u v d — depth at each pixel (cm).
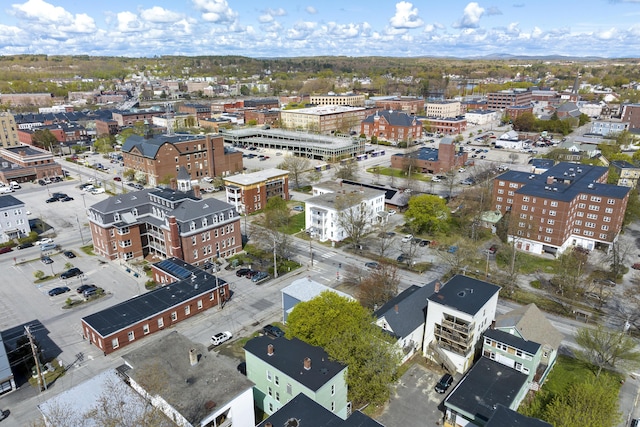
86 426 4172
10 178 15288
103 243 9569
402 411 5384
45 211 12731
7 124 19275
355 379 5122
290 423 4103
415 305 6681
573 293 7838
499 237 10850
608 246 10031
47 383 5797
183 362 4988
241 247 10000
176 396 4438
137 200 9812
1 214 10306
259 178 12612
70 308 7650
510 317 6197
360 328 5544
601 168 12400
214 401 4381
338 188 12225
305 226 11456
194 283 7700
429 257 9681
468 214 11531
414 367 6225
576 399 4716
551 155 17188
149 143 15212
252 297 8012
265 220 11062
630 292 7706
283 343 5488
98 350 6500
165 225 9044
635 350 6406
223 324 7188
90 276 8825
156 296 7312
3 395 5584
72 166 18150
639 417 5241
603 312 7562
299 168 16012
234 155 16688
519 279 8812
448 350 6119
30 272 9012
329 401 4903
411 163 16250
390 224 11681
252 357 5319
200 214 9075
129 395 4572
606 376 5616
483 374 5497
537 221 10069
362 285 7600
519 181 11162
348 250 10075
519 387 5244
